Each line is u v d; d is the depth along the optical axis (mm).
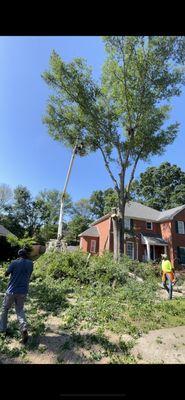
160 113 22125
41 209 59688
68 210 66938
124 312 8078
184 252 33062
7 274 6090
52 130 23375
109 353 5598
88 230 36406
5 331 5984
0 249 28312
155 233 34969
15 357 5168
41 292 9797
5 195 58531
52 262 13281
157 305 9148
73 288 10828
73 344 5793
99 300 9008
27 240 29281
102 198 66000
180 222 34281
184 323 7684
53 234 54219
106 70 21500
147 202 58781
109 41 19906
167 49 19453
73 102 22391
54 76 21484
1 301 8367
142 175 63031
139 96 21125
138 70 20359
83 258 13398
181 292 13391
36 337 5977
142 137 22156
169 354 5812
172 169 60562
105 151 22938
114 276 12156
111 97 22141
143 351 5859
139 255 32812
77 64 21062
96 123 21828
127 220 34094
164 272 11375
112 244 32062
